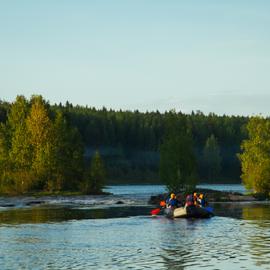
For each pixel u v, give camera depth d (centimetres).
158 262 3447
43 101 13588
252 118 13062
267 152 12756
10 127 13525
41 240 4428
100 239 4484
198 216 6338
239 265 3338
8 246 4119
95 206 8681
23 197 11425
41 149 12688
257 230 5044
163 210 7038
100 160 13062
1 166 12900
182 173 10444
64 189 12875
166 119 10812
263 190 11544
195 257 3609
